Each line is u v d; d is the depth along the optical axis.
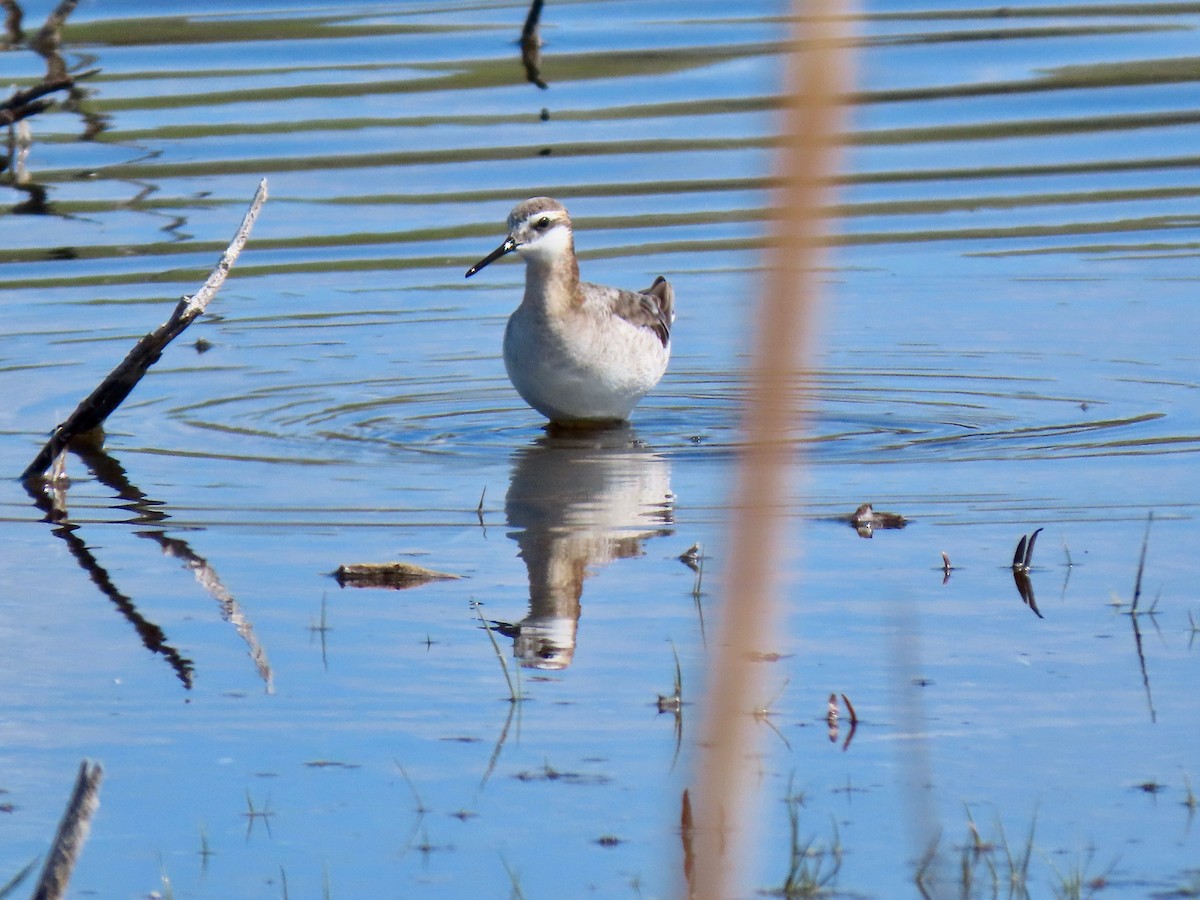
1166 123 25.59
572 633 10.21
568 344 15.10
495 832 7.87
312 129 25.08
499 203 22.47
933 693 9.22
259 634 10.30
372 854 7.70
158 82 27.34
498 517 12.59
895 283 19.81
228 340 18.06
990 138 25.20
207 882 7.48
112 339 17.83
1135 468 13.59
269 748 8.78
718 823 3.59
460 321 18.88
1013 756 8.48
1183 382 16.30
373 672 9.70
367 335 18.31
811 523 12.24
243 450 14.57
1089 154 24.50
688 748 8.66
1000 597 10.65
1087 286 19.53
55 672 9.74
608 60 28.59
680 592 10.86
